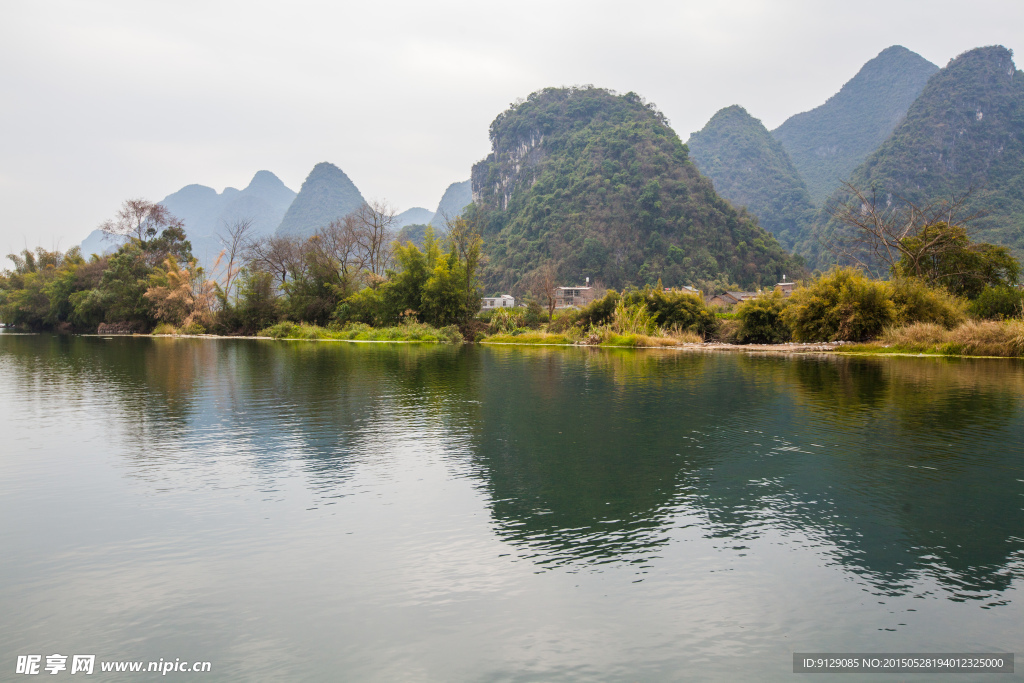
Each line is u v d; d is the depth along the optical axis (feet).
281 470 22.89
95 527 17.10
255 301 161.79
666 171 565.94
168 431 29.99
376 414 35.01
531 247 523.29
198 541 16.12
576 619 12.35
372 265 177.88
